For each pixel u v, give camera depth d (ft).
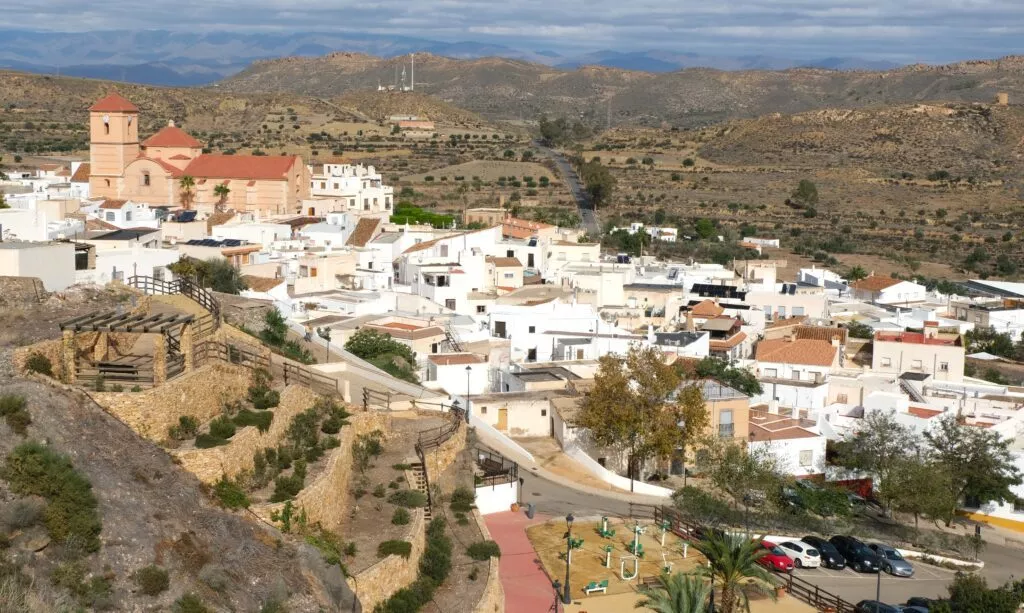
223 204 586.86
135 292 254.88
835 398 363.35
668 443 278.26
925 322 469.57
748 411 307.37
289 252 451.94
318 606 146.00
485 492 241.35
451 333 369.91
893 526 288.51
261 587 143.95
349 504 194.70
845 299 538.88
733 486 274.36
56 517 135.44
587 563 218.18
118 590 132.77
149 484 152.15
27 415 149.69
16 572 126.93
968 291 627.05
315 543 162.30
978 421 327.67
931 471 282.77
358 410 234.79
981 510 302.66
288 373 237.04
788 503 278.46
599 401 284.61
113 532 139.54
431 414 260.62
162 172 582.76
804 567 240.53
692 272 549.54
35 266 243.19
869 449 303.27
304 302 387.14
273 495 170.09
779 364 379.96
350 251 464.65
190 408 178.70
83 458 149.07
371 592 162.30
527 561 216.54
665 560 222.69
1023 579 244.22
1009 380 423.64
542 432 309.42
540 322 392.88
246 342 245.04
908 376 383.86
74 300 233.76
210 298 261.85
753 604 209.97
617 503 261.03
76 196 557.33
